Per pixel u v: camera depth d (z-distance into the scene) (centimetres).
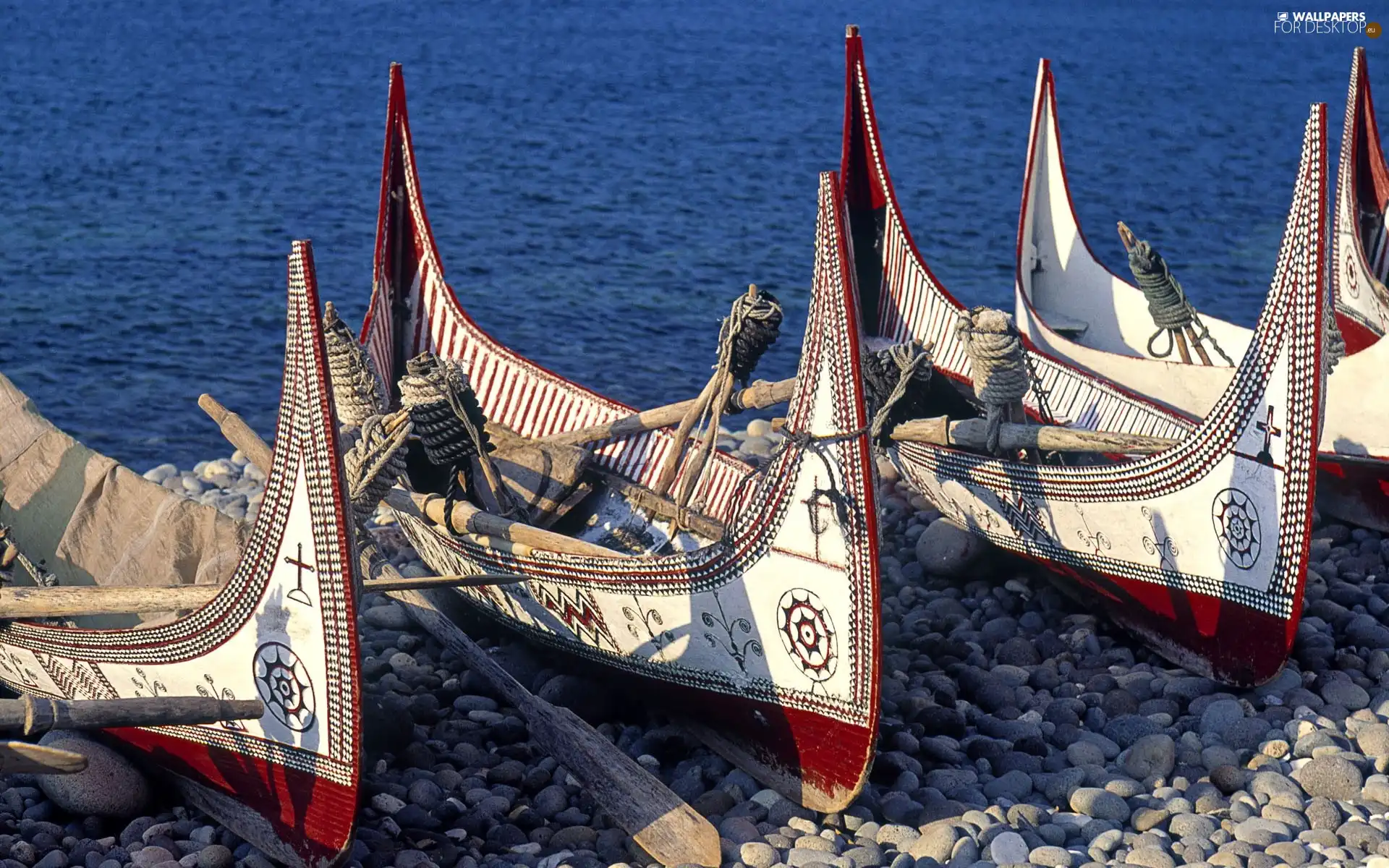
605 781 692
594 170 2667
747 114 3297
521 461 963
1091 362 1105
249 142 2839
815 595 666
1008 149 2938
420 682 842
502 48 4372
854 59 1038
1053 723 789
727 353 820
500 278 1962
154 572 852
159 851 664
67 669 737
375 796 709
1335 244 1204
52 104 3209
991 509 924
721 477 942
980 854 661
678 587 722
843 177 1064
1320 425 736
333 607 603
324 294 1933
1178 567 814
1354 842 654
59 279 1892
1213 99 3625
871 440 643
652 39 4644
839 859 650
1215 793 702
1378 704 783
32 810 706
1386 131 3062
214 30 4612
